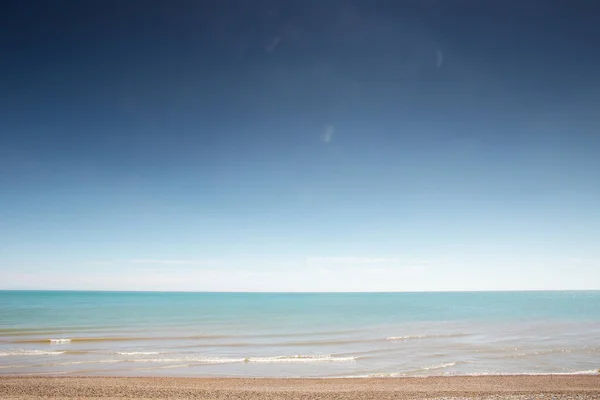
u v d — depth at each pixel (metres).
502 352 30.45
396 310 88.44
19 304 101.50
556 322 56.09
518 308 99.00
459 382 21.00
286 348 32.19
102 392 17.77
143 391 18.16
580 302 141.88
